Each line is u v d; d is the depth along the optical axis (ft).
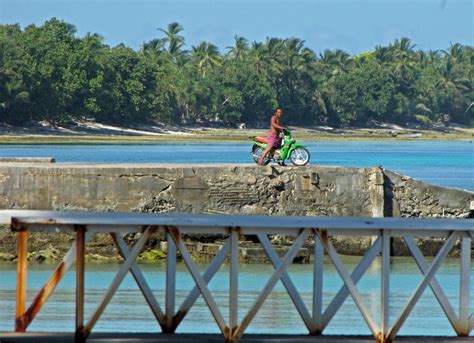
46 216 125.90
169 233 127.95
